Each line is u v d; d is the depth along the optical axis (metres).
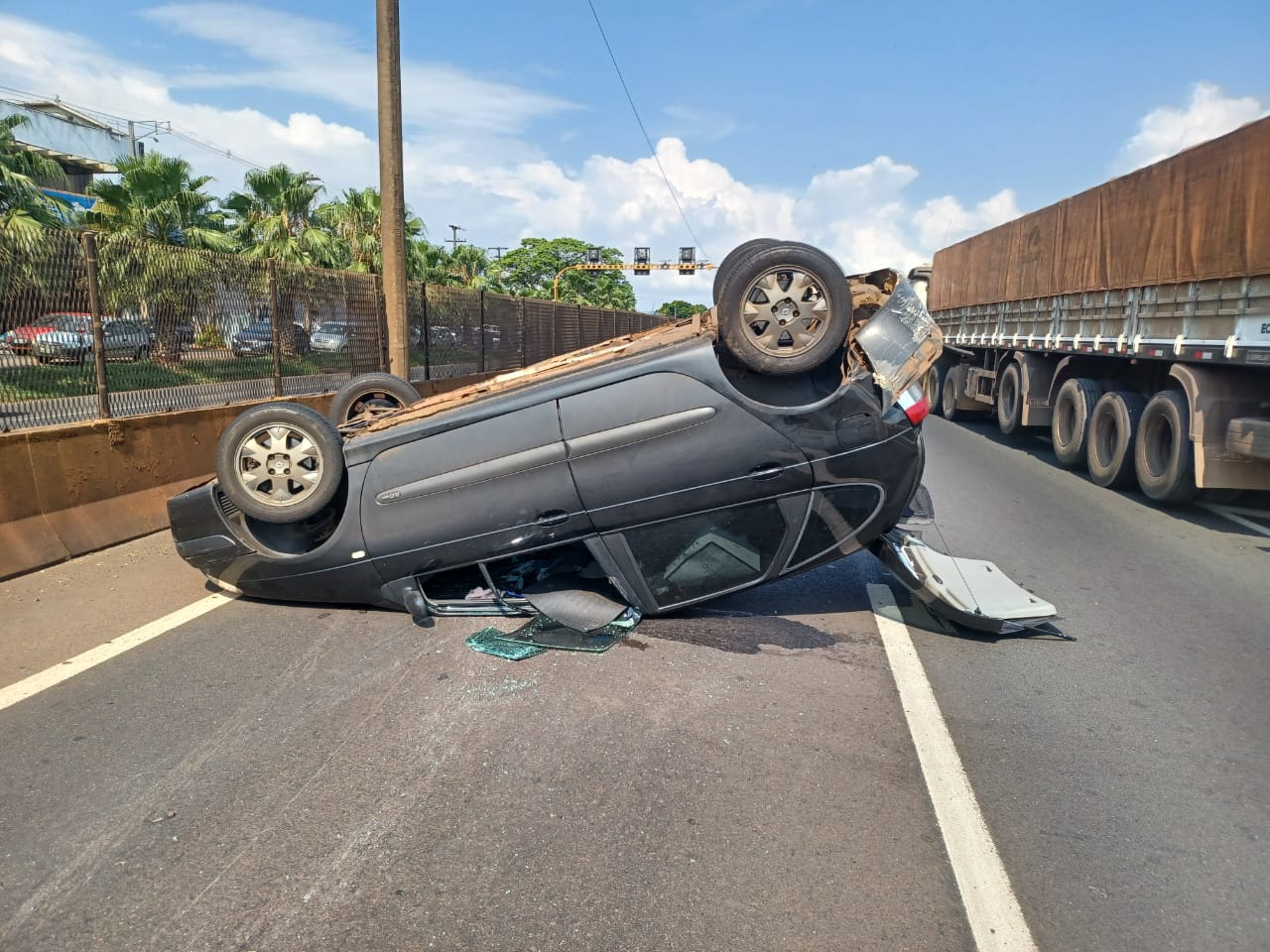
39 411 6.58
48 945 2.43
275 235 26.69
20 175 17.72
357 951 2.42
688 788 3.27
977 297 15.91
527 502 4.67
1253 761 3.55
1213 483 7.72
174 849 2.87
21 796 3.18
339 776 3.33
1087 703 4.07
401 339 11.62
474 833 2.97
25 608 5.32
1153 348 8.69
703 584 4.85
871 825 3.05
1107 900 2.67
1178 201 8.27
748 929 2.51
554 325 22.86
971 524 7.75
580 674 4.29
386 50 10.91
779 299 4.40
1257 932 2.53
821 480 4.63
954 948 2.45
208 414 8.40
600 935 2.48
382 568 4.91
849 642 4.81
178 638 4.79
